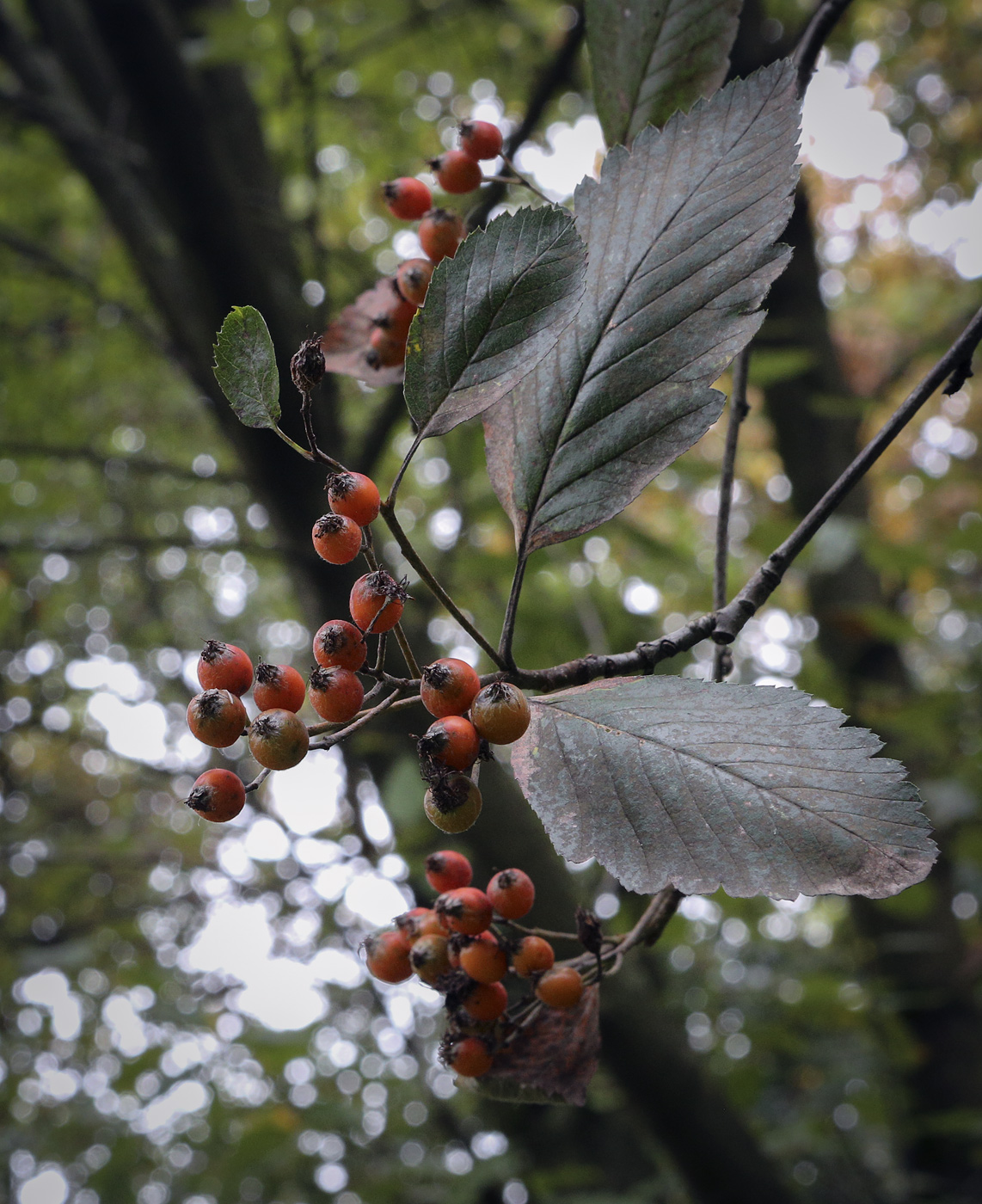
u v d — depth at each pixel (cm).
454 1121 439
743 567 437
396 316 127
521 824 258
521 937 111
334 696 90
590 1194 439
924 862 79
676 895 114
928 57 688
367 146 607
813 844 81
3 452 405
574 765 90
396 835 248
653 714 92
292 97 447
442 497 577
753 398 568
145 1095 434
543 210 95
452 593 423
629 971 336
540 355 92
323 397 325
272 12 388
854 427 523
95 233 646
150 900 536
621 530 383
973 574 529
